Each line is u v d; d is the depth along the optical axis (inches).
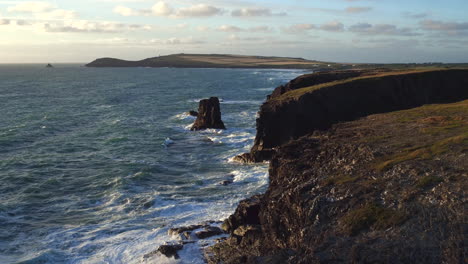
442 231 624.1
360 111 2299.5
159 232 1070.4
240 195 1380.4
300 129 2112.5
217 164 1851.6
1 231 1088.8
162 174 1668.3
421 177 810.2
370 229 683.4
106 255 954.1
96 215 1213.1
